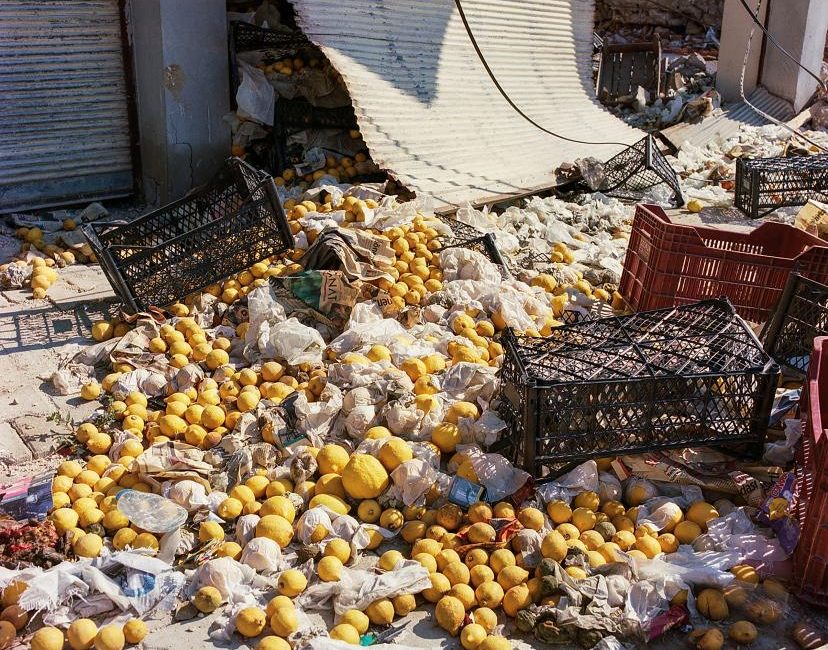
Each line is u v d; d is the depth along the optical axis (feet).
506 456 17.26
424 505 15.98
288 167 35.40
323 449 16.81
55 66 32.65
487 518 15.26
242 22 36.04
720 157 44.86
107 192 35.40
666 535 15.38
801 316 20.16
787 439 17.38
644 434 16.72
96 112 34.14
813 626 13.62
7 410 19.31
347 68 32.53
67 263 28.07
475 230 27.63
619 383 16.19
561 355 17.08
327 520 15.19
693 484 16.69
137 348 21.31
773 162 36.76
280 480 16.49
